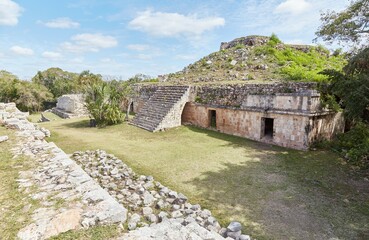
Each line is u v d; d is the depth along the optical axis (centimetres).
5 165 495
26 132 789
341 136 969
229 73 1850
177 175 703
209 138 1154
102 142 1091
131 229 337
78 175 453
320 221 477
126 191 565
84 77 3397
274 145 1014
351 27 827
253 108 1095
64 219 308
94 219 316
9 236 275
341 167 760
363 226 460
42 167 489
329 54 2208
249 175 705
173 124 1397
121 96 1650
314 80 1065
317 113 909
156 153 918
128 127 1444
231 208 523
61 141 1105
